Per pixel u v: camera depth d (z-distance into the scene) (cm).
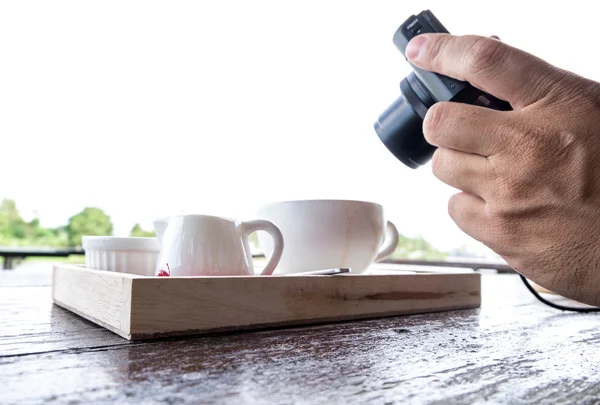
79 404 26
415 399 28
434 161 39
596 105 34
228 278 39
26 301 52
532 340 39
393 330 42
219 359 33
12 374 29
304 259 54
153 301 37
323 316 44
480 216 38
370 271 62
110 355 33
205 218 44
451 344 38
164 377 30
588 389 29
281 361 33
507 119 35
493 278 98
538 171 34
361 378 30
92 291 42
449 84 38
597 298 36
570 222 35
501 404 27
